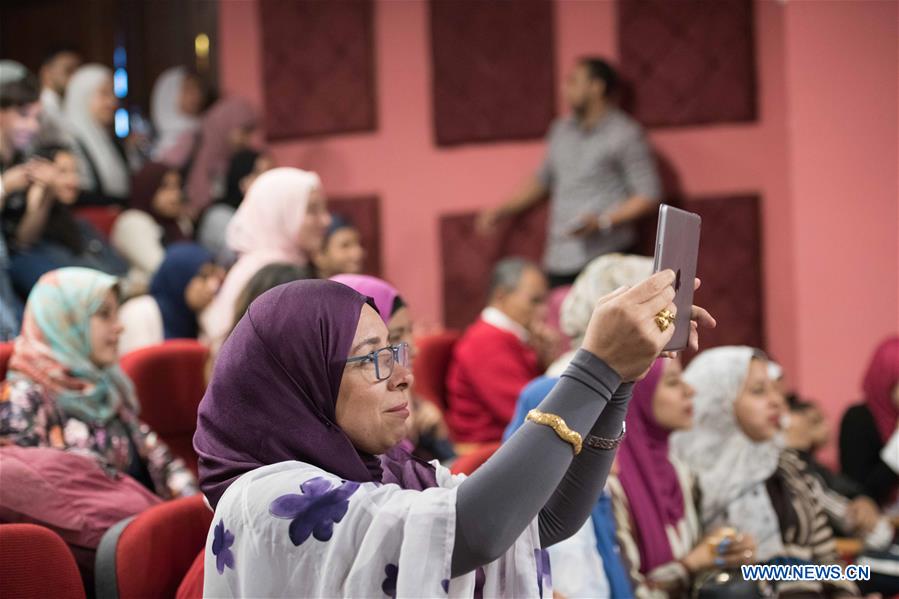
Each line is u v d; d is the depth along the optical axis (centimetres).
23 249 434
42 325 300
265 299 161
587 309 352
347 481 152
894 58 557
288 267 292
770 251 648
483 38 686
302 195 409
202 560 202
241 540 150
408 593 140
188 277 474
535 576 158
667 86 655
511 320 496
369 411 158
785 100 642
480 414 482
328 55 713
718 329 651
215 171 682
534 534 160
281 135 725
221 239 624
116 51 779
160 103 714
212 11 761
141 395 331
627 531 281
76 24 790
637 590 275
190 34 767
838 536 403
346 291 161
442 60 692
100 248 513
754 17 644
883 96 559
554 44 676
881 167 561
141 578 213
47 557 201
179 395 339
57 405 294
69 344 300
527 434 146
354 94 709
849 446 463
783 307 647
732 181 650
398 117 705
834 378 571
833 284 570
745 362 327
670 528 299
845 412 471
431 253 700
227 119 684
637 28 658
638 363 149
